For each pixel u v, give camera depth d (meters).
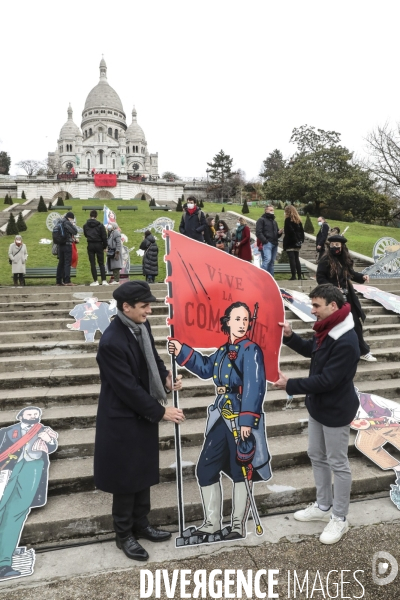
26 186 54.28
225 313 3.10
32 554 2.78
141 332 2.74
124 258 11.02
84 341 5.59
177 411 2.73
